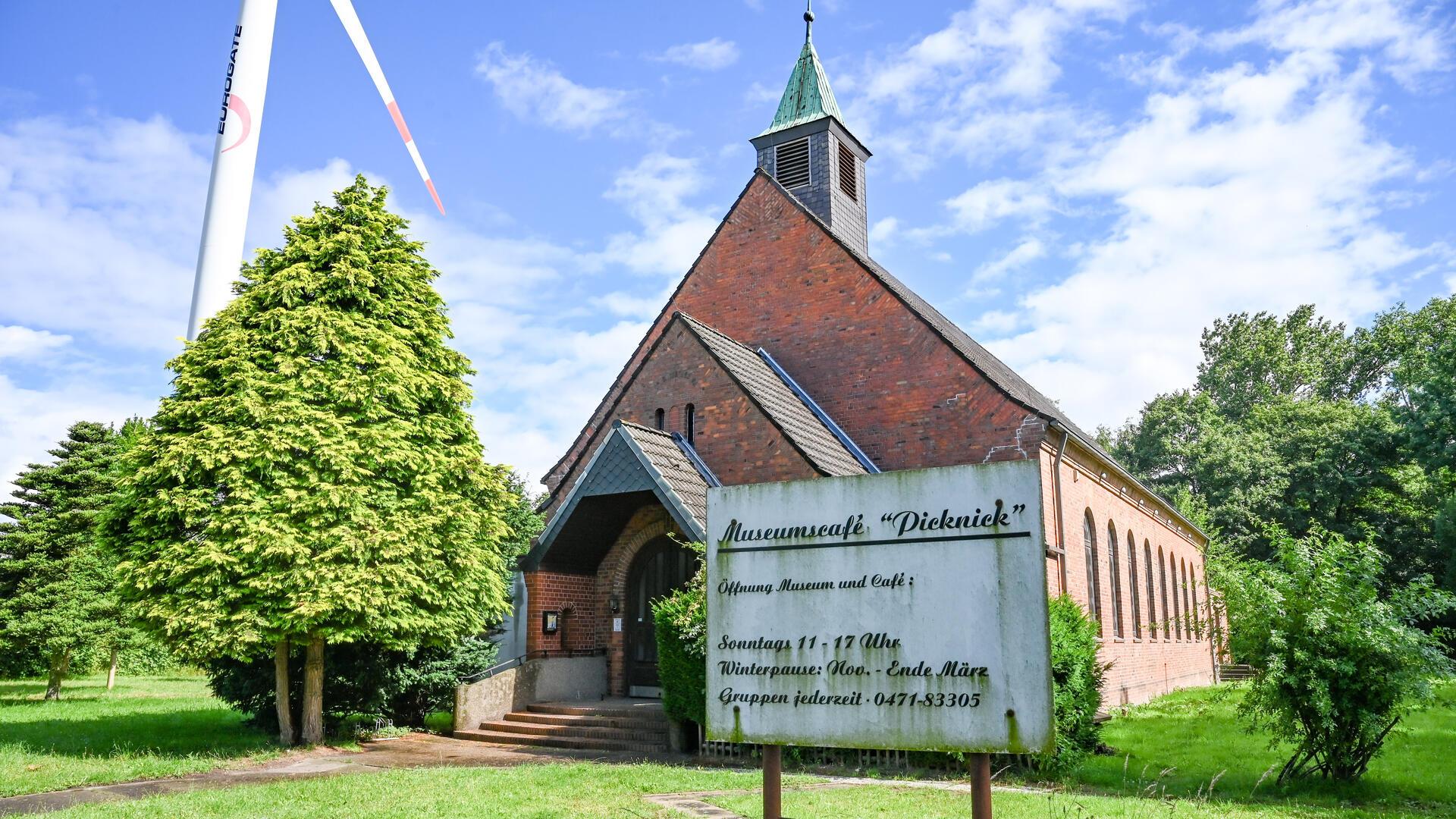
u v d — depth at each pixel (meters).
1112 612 26.58
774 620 7.71
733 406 19.66
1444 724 19.48
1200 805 11.02
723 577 8.00
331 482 14.67
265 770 13.38
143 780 12.46
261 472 14.62
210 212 25.38
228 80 26.38
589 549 20.22
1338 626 12.12
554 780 11.88
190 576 14.38
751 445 19.25
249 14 26.78
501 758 14.91
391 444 15.34
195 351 15.62
